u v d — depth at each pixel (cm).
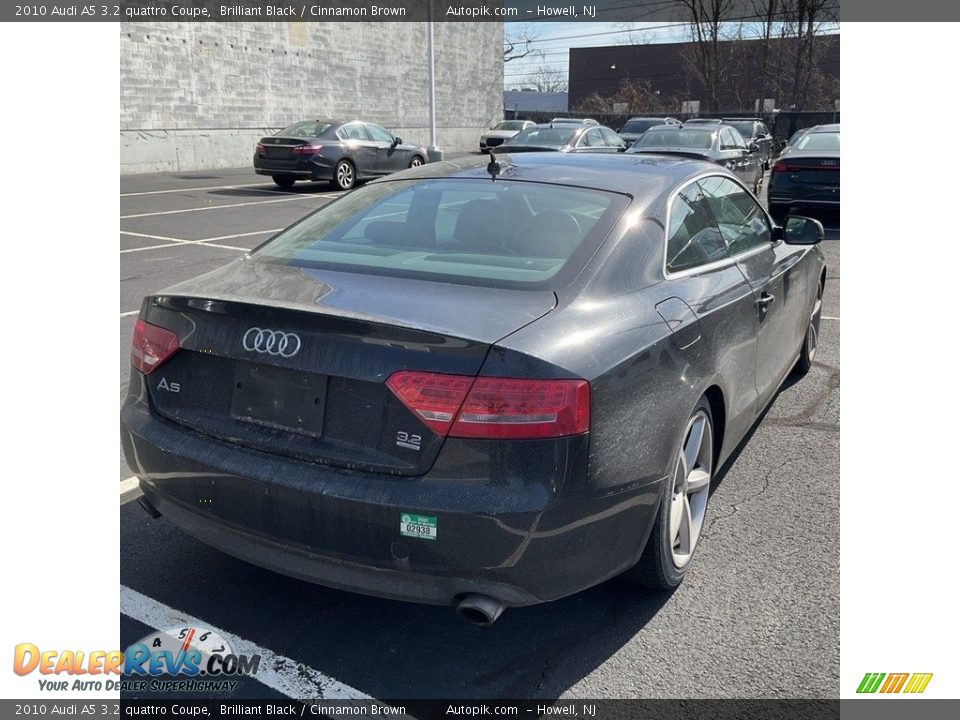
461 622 293
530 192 331
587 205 320
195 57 2233
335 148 1731
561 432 236
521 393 233
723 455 353
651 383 271
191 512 274
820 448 443
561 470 237
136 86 2103
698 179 374
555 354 242
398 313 250
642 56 6112
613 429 252
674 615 298
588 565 255
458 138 3294
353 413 245
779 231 448
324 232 329
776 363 427
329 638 283
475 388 234
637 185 340
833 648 280
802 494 391
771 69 4625
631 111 5294
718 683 264
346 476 243
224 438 265
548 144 1564
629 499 261
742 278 367
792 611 301
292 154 1688
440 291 270
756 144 1577
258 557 264
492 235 307
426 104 3086
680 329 294
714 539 349
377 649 278
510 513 232
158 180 1931
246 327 259
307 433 252
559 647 280
